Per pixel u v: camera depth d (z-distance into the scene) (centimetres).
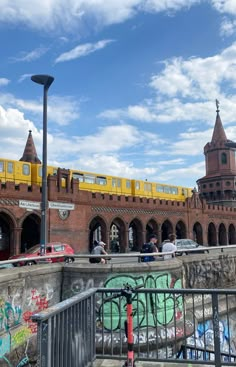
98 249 1242
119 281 870
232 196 8312
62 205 3919
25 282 785
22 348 755
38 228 3750
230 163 8556
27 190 3641
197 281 1166
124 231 4662
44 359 360
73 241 3994
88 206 4225
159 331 827
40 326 366
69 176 4050
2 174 3719
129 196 4766
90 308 515
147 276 889
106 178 4884
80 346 468
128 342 480
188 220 5694
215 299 496
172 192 5997
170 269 938
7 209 3459
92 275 875
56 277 885
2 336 688
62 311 406
